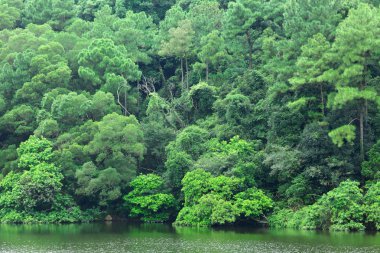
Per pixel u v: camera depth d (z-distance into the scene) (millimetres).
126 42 101250
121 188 78938
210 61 97250
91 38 102250
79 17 122688
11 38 94188
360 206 60906
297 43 76688
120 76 90188
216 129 82188
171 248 50781
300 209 66062
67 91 87750
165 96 102375
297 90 74250
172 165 76750
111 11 116125
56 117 83188
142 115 97188
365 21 66938
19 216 75875
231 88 89562
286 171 67938
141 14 109312
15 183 77438
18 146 87688
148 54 105875
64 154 79000
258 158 71875
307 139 68438
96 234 62188
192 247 50969
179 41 97750
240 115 80062
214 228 67375
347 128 65375
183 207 74875
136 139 79812
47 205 78000
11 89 89812
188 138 78750
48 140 81812
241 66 97812
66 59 93312
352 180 65938
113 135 78062
